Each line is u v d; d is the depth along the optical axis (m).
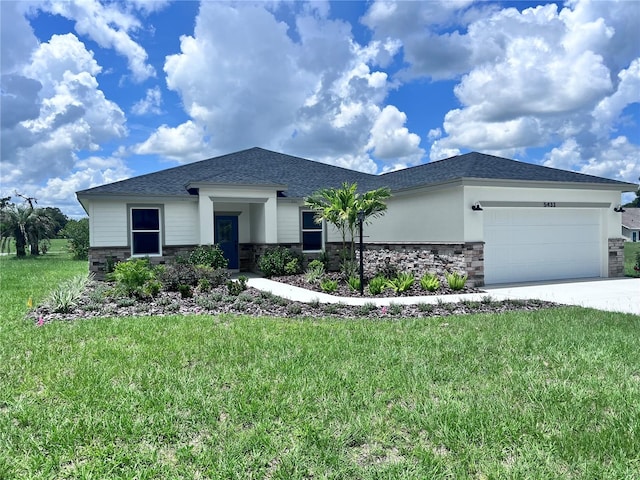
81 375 4.73
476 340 6.21
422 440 3.41
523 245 13.41
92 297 9.93
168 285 11.95
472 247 12.30
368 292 11.50
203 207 15.36
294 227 17.27
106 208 14.75
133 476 2.91
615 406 3.95
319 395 4.21
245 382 4.54
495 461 3.09
